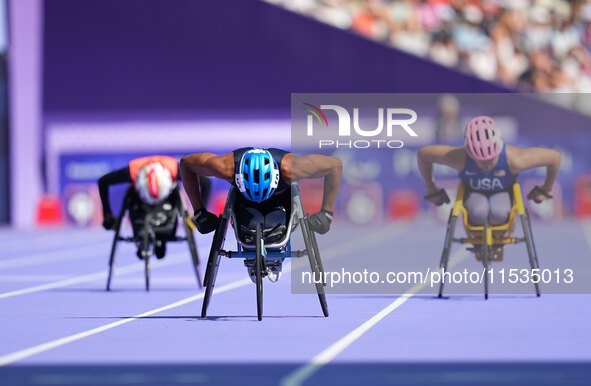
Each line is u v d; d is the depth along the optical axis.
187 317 20.41
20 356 14.91
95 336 17.30
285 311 21.53
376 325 18.67
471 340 16.45
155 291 26.84
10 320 19.89
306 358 14.56
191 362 14.24
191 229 26.64
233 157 20.11
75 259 41.22
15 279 31.34
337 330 17.94
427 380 12.62
